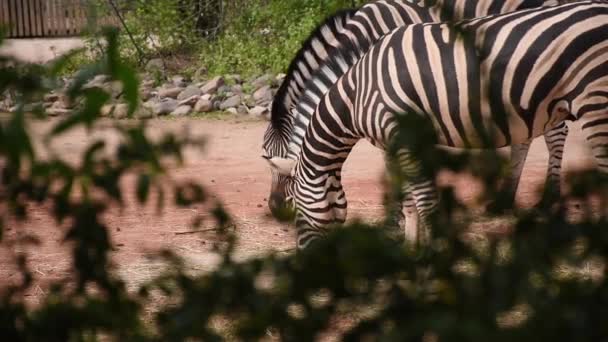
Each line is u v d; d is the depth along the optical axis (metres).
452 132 9.67
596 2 9.56
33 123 2.96
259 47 27.16
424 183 2.63
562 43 9.22
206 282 2.65
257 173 17.03
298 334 2.49
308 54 11.92
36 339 2.88
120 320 2.90
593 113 9.26
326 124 10.33
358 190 15.23
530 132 9.55
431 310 2.38
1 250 10.50
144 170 2.80
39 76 2.87
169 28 28.58
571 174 2.60
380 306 2.46
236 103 23.95
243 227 12.83
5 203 2.93
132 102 2.73
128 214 13.40
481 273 2.44
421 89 9.67
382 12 11.52
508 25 9.37
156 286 2.89
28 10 35.69
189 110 23.61
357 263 2.44
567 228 2.49
